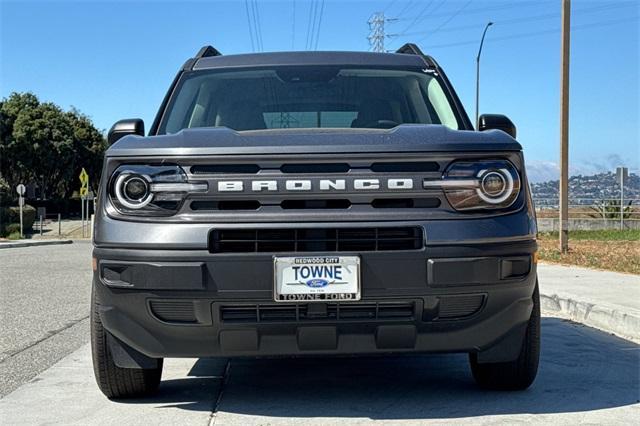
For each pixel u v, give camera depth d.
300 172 3.65
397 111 4.85
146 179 3.67
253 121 4.78
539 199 36.00
